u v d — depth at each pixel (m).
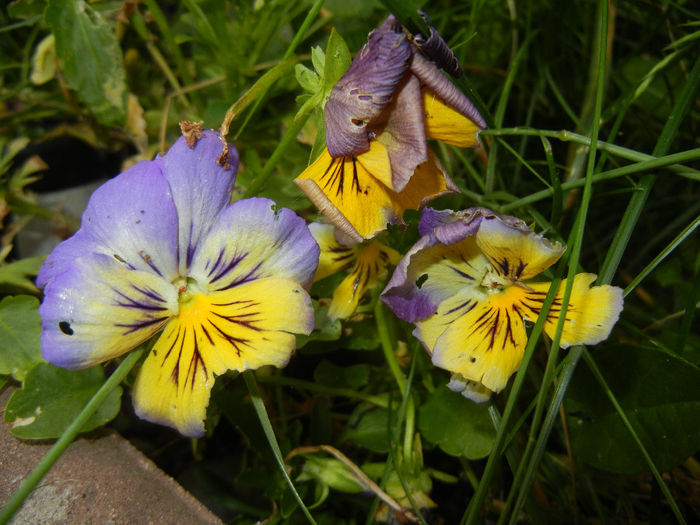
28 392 0.10
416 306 0.10
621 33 0.21
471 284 0.10
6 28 0.16
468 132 0.10
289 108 0.15
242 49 0.15
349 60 0.10
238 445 0.15
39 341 0.11
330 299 0.13
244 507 0.13
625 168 0.11
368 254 0.12
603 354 0.12
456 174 0.16
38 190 0.18
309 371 0.15
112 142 0.18
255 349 0.09
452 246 0.10
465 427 0.12
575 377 0.13
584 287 0.10
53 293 0.08
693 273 0.18
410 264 0.10
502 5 0.19
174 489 0.10
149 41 0.16
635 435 0.10
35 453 0.10
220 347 0.09
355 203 0.09
